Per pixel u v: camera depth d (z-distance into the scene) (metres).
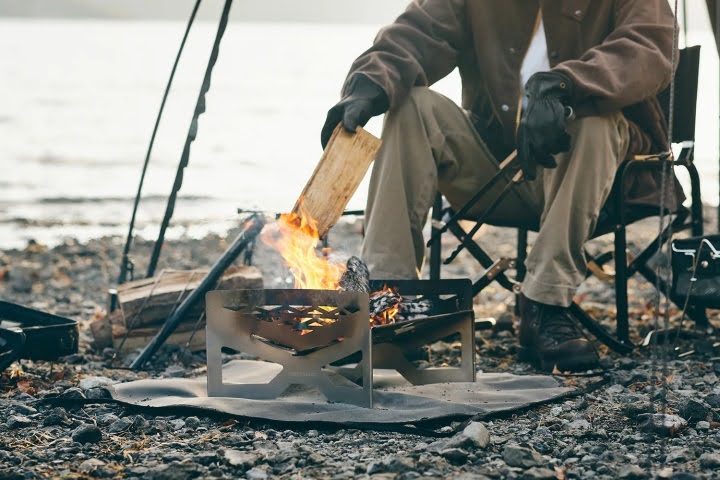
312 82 42.56
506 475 2.21
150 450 2.47
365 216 3.53
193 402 2.81
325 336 2.81
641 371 3.28
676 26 2.44
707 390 3.02
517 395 2.94
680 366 3.38
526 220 3.74
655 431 2.54
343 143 3.20
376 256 3.38
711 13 3.59
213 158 16.34
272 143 19.28
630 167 3.54
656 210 3.64
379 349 2.99
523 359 3.62
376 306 3.04
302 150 17.88
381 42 3.51
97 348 3.91
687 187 10.26
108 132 22.12
